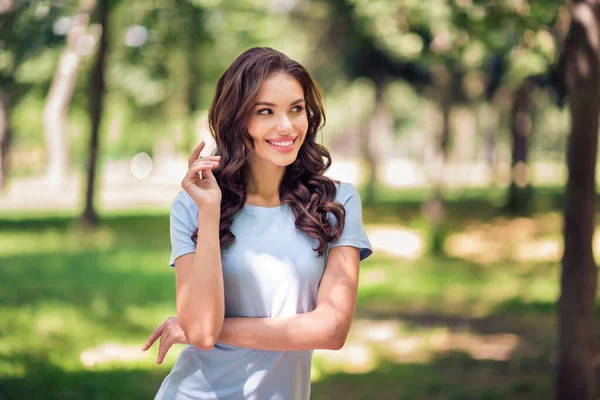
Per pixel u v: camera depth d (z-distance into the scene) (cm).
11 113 3397
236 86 232
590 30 512
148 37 2112
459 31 862
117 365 717
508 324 969
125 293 1098
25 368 682
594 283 540
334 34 2573
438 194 1897
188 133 3009
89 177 1903
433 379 702
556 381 556
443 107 1948
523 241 1800
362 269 1429
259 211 239
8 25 1342
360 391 662
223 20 2153
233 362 233
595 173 529
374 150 3030
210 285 218
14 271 1272
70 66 2352
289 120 233
